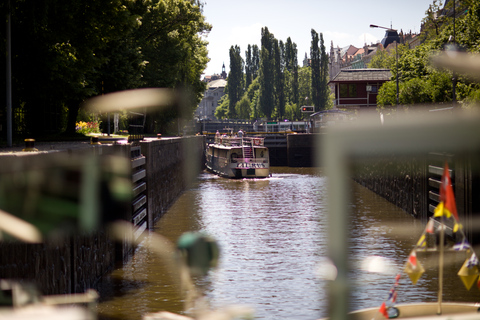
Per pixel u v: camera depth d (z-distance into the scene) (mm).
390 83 63312
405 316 2322
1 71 22594
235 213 32156
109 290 14867
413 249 1657
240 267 17047
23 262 8148
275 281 15281
